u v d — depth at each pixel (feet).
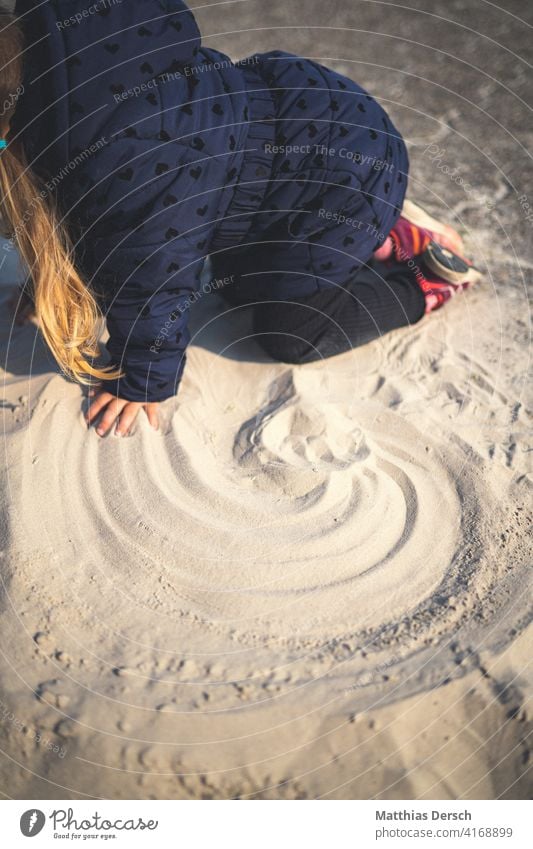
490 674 4.49
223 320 6.49
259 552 5.02
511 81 9.13
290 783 4.28
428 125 8.55
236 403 5.94
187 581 4.90
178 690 4.38
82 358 5.60
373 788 4.32
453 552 5.09
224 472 5.48
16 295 6.54
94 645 4.58
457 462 5.60
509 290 6.99
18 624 4.64
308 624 4.71
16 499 5.18
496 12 10.16
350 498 5.31
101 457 5.43
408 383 6.19
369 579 4.93
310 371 6.21
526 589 4.88
